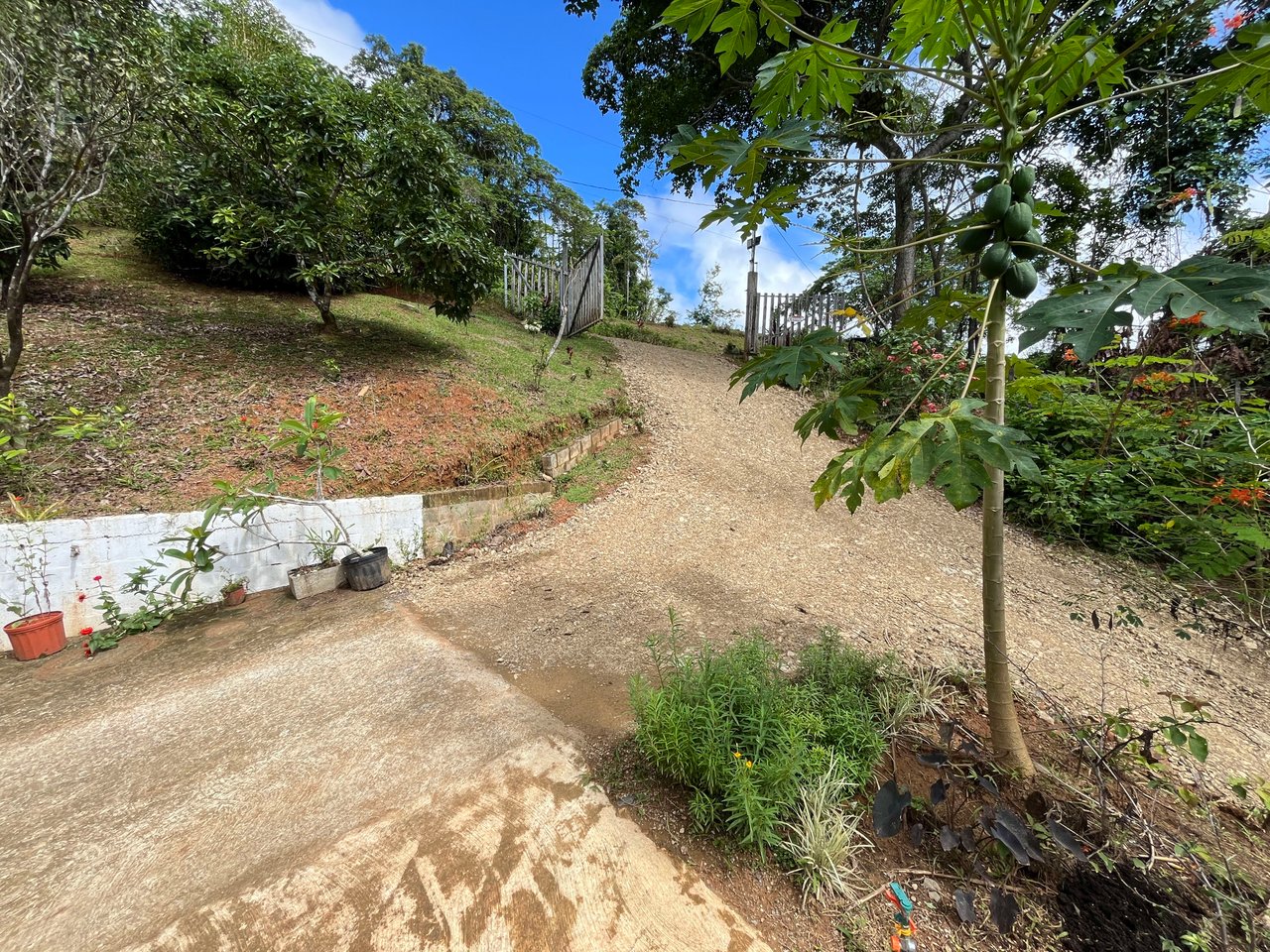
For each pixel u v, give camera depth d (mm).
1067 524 4875
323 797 2162
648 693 2277
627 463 6852
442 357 7336
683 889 1761
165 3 6020
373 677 3021
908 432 1319
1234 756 2438
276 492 4062
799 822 1890
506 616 3744
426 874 1816
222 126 5805
